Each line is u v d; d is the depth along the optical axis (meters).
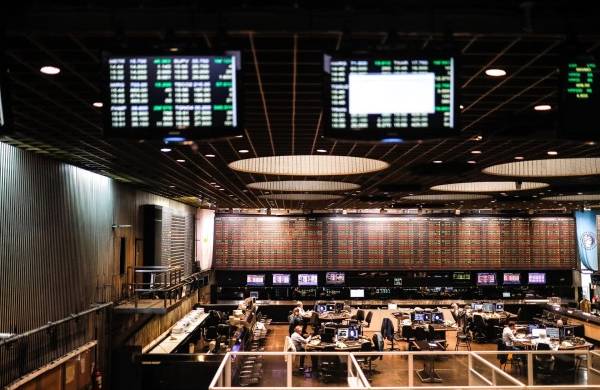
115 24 4.10
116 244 14.10
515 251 27.03
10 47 4.63
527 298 26.75
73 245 11.32
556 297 24.31
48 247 10.17
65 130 7.88
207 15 4.11
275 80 5.53
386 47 3.85
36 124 7.50
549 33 4.23
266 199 19.55
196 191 16.89
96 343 12.12
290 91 5.89
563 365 12.50
